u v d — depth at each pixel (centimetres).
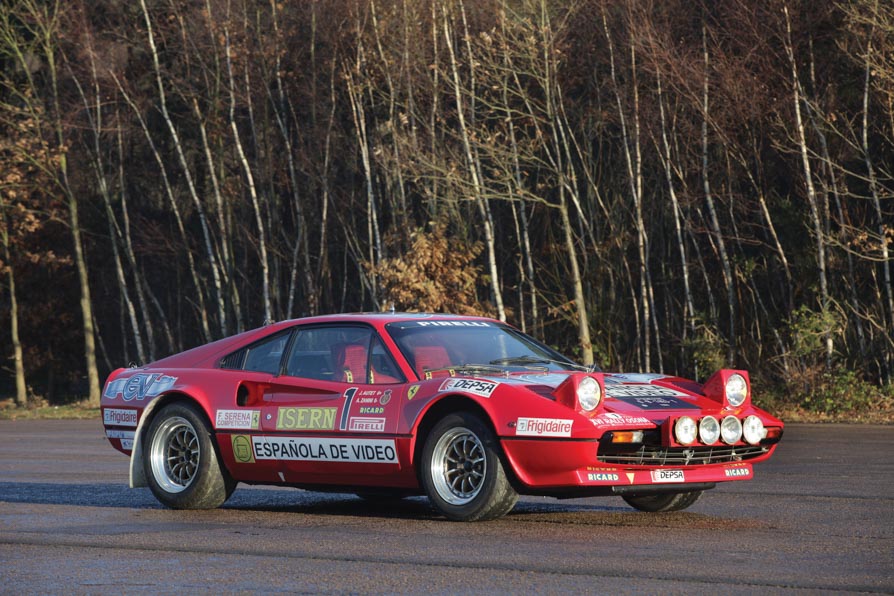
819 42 6938
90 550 1611
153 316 11044
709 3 7469
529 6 7269
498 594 1261
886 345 6588
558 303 8562
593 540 1648
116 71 9288
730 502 2141
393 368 1953
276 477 2064
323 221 8962
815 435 4028
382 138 8481
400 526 1822
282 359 2097
